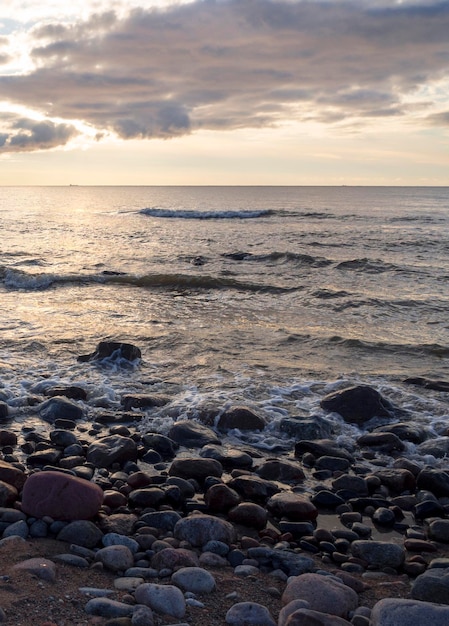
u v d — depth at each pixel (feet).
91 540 14.15
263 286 58.18
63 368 31.32
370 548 14.65
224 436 23.34
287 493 17.57
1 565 12.48
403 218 156.66
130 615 10.69
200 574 12.47
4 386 28.02
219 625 10.94
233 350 35.53
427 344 37.19
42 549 13.56
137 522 15.43
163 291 57.36
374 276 65.21
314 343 37.24
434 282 61.36
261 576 13.21
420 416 25.29
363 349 36.04
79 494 15.12
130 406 25.73
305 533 15.80
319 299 52.44
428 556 14.96
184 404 25.86
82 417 24.80
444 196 353.31
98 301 51.62
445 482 18.75
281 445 22.50
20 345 35.76
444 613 10.69
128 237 108.58
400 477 19.13
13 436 21.86
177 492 17.24
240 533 15.80
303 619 10.54
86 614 10.68
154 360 33.35
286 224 139.44
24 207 229.04
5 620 10.18
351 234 112.57
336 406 25.49
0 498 15.76
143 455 20.94
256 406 26.00
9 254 82.79
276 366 32.37
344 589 12.14
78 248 91.30
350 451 22.18
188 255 82.74
